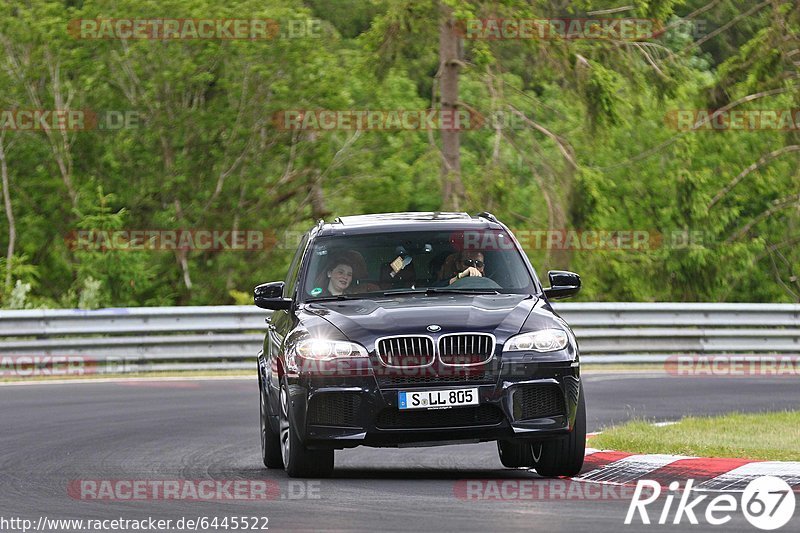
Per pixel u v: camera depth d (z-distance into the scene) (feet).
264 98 338.95
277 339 93.50
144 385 169.58
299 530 66.49
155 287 341.21
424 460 103.50
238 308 196.65
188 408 143.23
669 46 318.24
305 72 336.29
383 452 109.81
